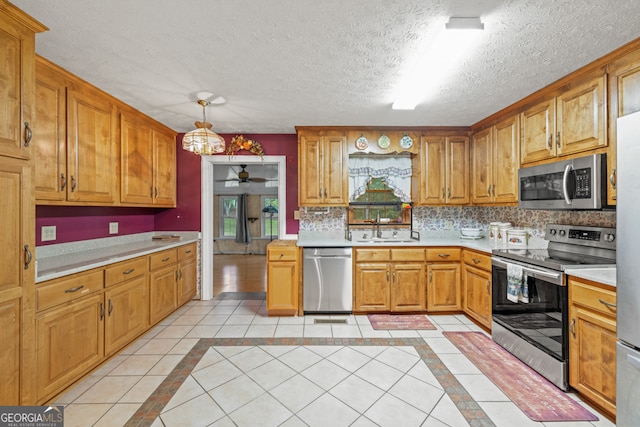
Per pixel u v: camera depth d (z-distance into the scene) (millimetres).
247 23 1538
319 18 1499
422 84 2283
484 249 2775
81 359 1954
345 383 2000
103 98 2469
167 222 3811
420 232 3816
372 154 3650
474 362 2264
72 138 2162
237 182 8078
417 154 3502
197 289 3822
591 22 1519
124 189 2748
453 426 1606
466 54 1837
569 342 1875
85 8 1413
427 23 1536
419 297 3227
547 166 2289
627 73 1765
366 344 2562
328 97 2541
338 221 3779
